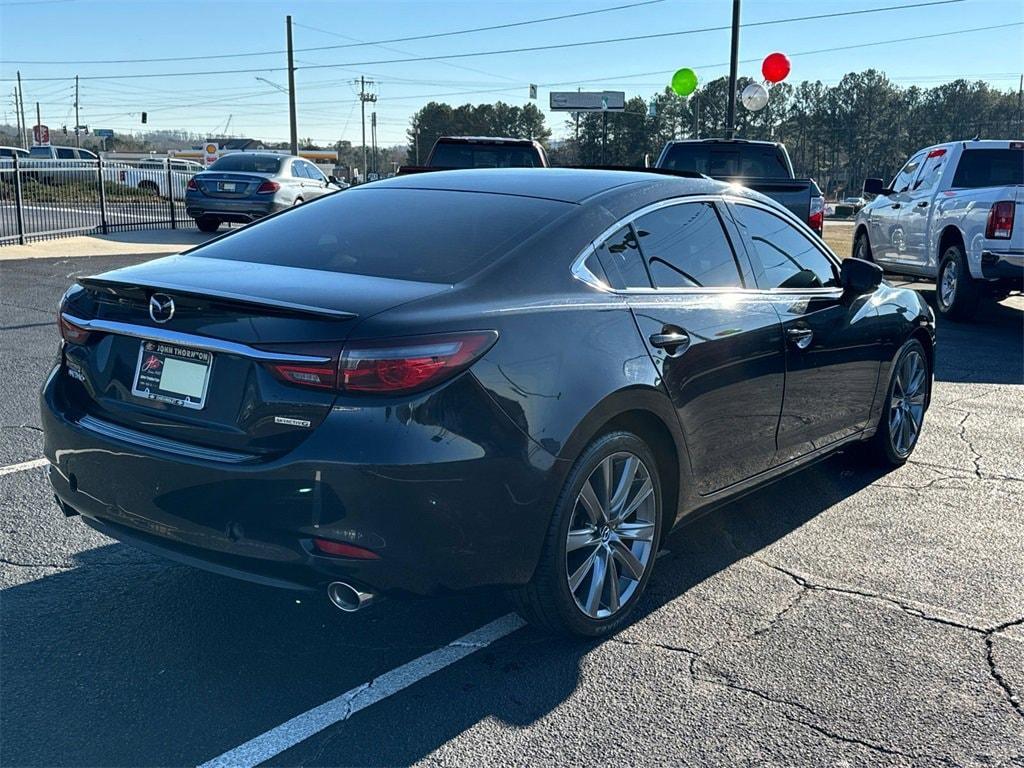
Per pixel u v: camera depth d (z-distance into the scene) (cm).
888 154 14138
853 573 420
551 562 330
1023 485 542
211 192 1916
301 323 298
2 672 325
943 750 292
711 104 11675
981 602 393
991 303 1371
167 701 311
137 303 330
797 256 479
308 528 294
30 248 1577
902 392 565
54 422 350
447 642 353
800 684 327
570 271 351
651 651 349
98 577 399
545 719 304
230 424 308
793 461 469
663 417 368
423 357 294
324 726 299
